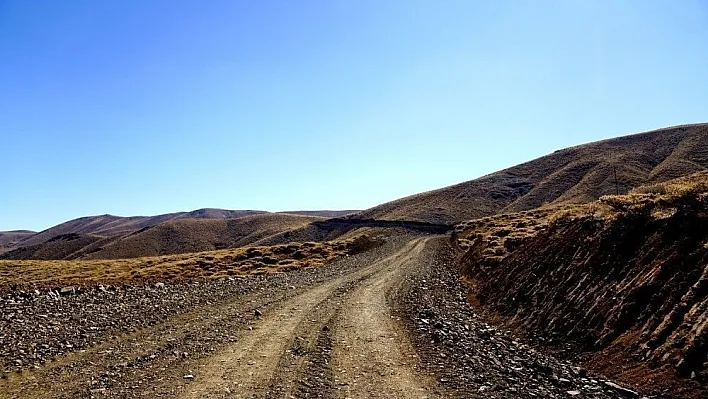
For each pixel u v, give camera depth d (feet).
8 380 37.11
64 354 44.83
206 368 39.96
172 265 187.93
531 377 36.37
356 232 498.69
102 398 32.76
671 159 460.55
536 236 78.95
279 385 35.45
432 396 32.83
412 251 192.85
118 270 184.44
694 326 34.17
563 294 53.36
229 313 67.00
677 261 41.50
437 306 72.74
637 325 39.88
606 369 37.70
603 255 52.13
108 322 59.57
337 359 42.83
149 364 41.29
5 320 59.06
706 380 30.22
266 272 158.51
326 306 73.10
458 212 514.27
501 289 72.54
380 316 64.64
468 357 42.68
